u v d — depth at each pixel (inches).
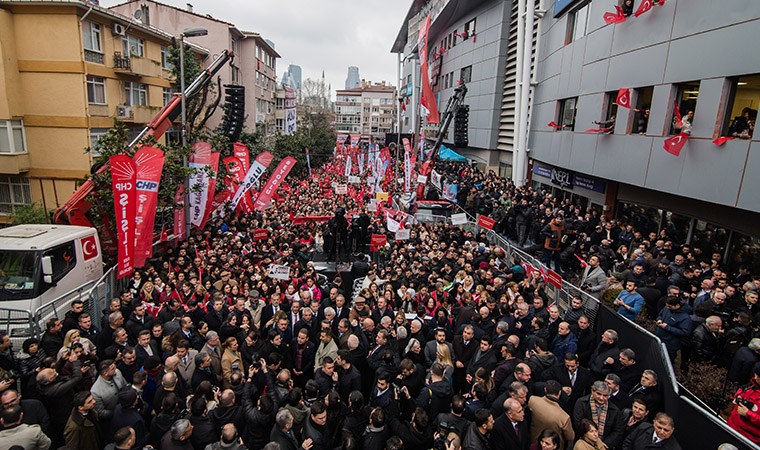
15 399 224.1
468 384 286.0
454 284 431.5
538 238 669.3
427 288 413.4
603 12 673.6
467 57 1621.6
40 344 322.7
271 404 234.5
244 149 828.6
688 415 237.3
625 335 315.6
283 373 260.7
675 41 503.5
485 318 345.1
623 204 697.0
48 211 884.0
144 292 418.9
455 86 1770.4
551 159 891.4
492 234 663.8
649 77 551.5
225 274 448.1
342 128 4862.2
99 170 589.0
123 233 471.2
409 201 900.0
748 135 403.9
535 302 359.9
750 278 403.2
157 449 231.9
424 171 975.6
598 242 576.7
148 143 641.0
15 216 831.7
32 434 214.7
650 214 630.5
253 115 1904.5
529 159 1083.9
